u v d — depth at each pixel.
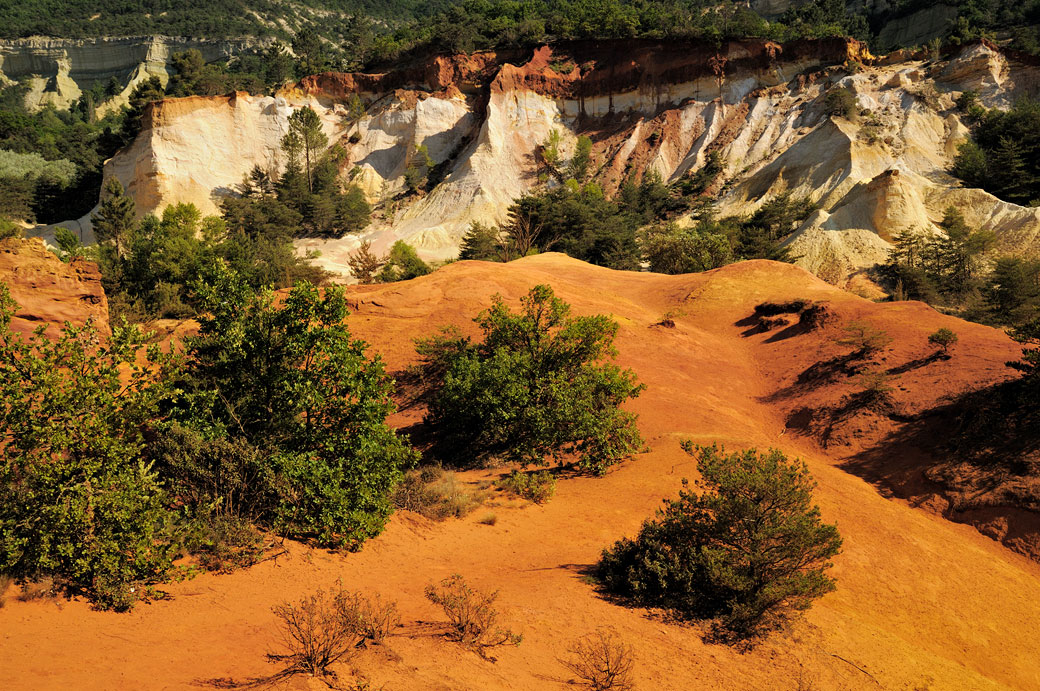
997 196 82.75
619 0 148.00
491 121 103.69
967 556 16.33
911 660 11.16
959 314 60.69
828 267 71.06
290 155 98.62
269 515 12.45
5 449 9.49
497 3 157.62
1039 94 95.62
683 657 10.00
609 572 12.24
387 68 125.38
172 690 6.63
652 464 20.20
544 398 21.88
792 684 9.75
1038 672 12.72
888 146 88.19
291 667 7.45
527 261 53.31
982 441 20.64
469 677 8.05
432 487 17.25
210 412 13.08
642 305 43.41
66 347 10.34
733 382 31.80
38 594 8.20
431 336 31.56
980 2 152.00
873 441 23.61
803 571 12.45
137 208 92.50
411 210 99.75
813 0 181.62
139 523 9.21
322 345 14.16
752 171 96.69
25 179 108.38
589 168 103.94
